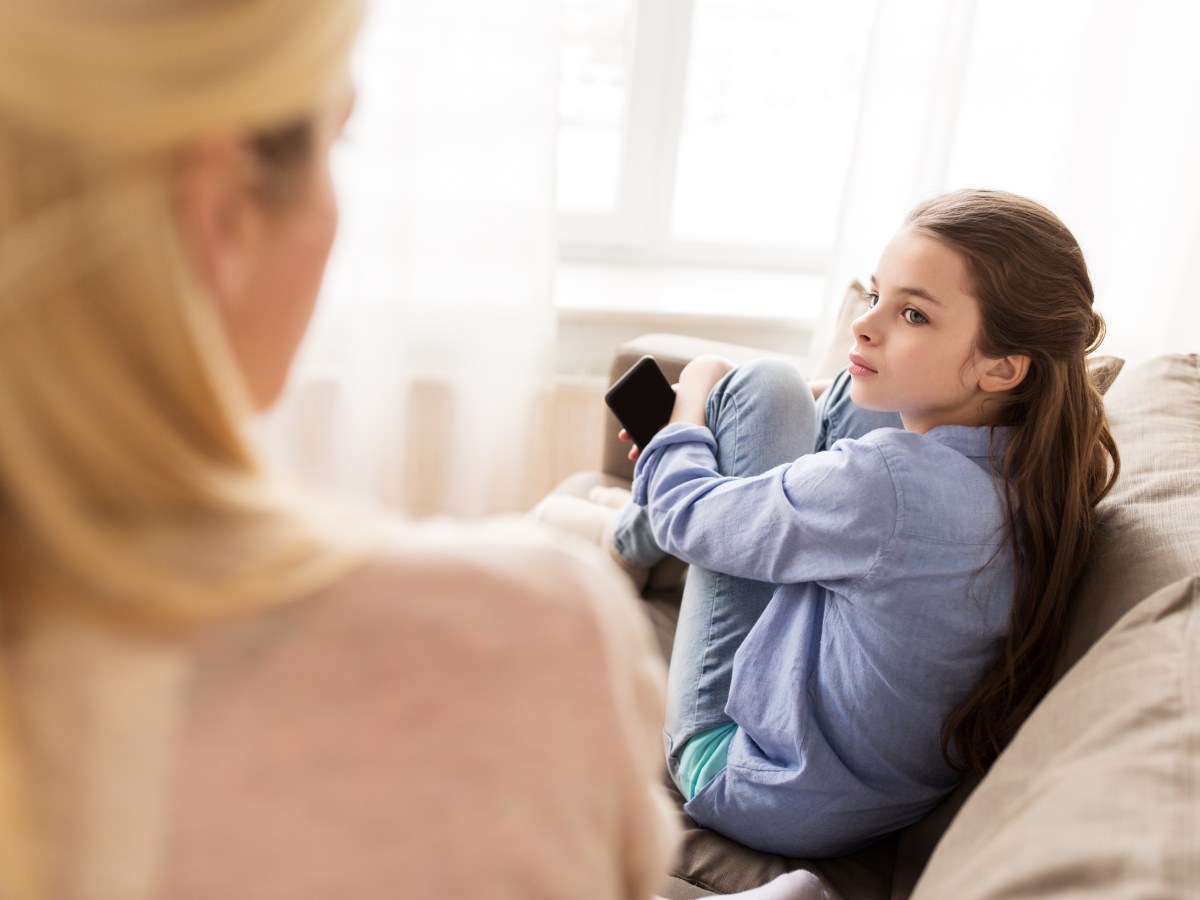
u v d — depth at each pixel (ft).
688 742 4.09
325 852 1.30
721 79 7.98
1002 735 3.44
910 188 6.88
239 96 1.13
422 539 1.44
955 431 3.56
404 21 6.21
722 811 3.79
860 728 3.60
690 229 8.43
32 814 1.26
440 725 1.34
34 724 1.25
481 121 6.53
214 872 1.28
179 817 1.27
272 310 1.36
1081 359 3.46
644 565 4.88
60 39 1.07
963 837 2.64
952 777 3.67
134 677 1.26
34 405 1.10
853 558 3.51
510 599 1.40
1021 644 3.43
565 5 7.64
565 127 7.99
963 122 6.87
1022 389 3.51
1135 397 4.10
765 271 8.45
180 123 1.10
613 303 7.43
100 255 1.09
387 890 1.31
